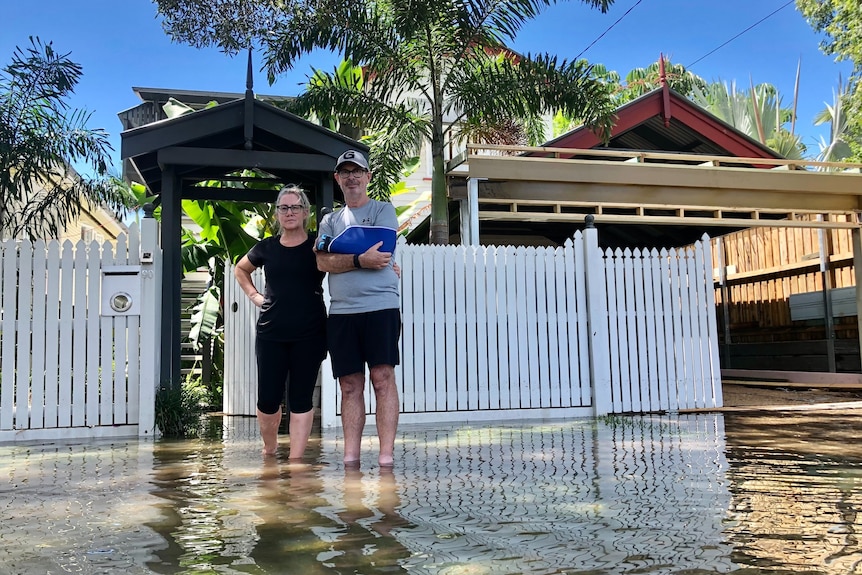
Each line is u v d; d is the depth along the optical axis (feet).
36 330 16.93
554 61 28.43
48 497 8.48
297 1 28.14
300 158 18.98
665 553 5.69
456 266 20.83
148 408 16.92
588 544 5.98
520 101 28.32
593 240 21.84
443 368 20.36
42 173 24.79
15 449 14.37
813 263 36.37
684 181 29.89
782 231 39.22
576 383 21.36
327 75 29.14
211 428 18.65
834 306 34.81
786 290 38.91
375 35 27.99
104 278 17.25
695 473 9.83
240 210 31.14
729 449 12.55
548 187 28.68
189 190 21.81
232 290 24.44
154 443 15.26
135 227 17.71
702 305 22.97
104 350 17.17
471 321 20.75
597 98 28.53
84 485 9.41
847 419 18.35
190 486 9.17
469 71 28.58
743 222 30.63
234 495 8.40
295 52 28.17
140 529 6.68
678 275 22.82
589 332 21.66
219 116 18.72
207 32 30.66
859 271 32.35
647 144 39.73
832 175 31.60
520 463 11.03
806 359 37.11
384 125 29.35
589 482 9.10
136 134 18.28
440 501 7.88
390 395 11.49
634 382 21.94
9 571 5.36
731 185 30.42
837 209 32.09
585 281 21.90
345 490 8.65
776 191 31.24
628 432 15.80
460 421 19.97
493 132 33.96
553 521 6.84
